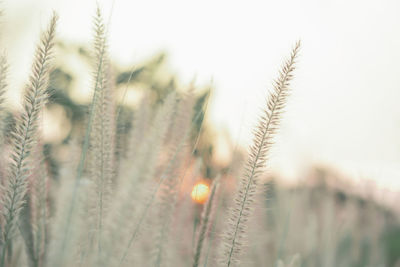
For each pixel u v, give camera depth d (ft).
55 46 1.45
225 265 1.61
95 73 1.68
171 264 2.05
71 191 1.89
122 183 2.04
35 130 1.49
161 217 1.94
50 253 1.78
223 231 1.63
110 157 1.79
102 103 1.74
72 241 1.83
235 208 1.62
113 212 1.90
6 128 1.53
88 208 1.87
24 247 1.80
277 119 1.53
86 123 1.78
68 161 2.06
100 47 1.66
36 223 1.77
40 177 1.77
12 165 1.49
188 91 2.05
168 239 1.97
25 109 1.47
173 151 2.00
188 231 2.14
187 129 2.02
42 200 1.78
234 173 1.80
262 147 1.57
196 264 1.76
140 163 1.96
